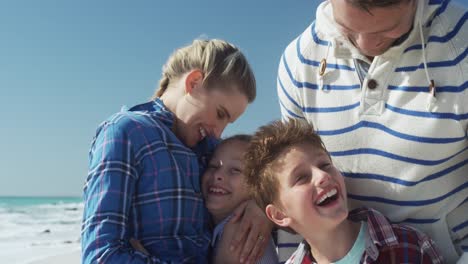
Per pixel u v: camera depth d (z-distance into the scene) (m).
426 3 1.84
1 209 30.12
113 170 2.24
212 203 2.70
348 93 2.08
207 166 2.80
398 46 1.87
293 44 2.30
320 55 2.16
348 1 1.61
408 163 1.98
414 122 1.92
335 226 2.08
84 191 2.32
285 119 2.45
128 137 2.32
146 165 2.33
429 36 1.88
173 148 2.44
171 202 2.36
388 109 1.98
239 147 2.76
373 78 1.98
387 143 2.00
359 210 2.18
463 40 1.84
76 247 11.73
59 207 33.75
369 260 2.05
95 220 2.19
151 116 2.46
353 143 2.09
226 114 2.54
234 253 2.54
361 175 2.12
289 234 2.45
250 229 2.53
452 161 1.98
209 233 2.65
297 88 2.25
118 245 2.15
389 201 2.10
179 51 2.68
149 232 2.34
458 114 1.85
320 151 2.19
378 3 1.56
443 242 2.10
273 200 2.28
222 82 2.50
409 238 2.04
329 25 2.00
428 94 1.89
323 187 2.08
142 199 2.33
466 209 2.10
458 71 1.83
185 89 2.52
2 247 12.03
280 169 2.22
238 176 2.71
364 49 1.86
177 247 2.36
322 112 2.17
